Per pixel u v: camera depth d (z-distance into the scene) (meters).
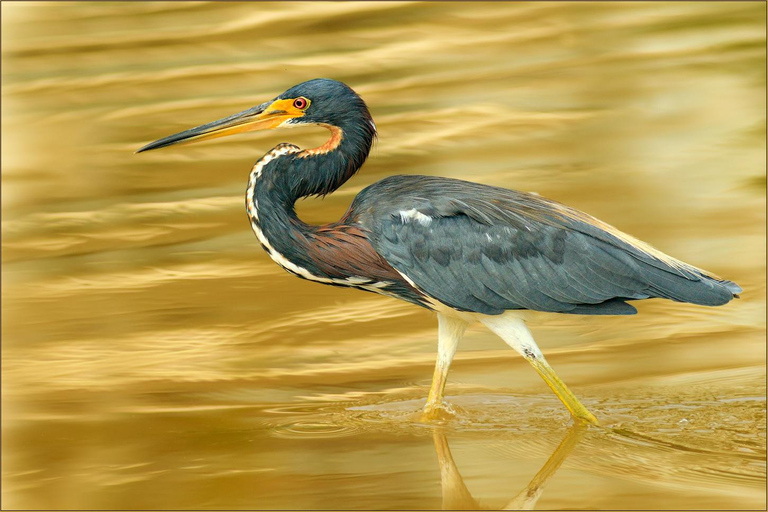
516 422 10.04
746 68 23.25
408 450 9.43
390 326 13.15
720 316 12.99
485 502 8.35
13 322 13.50
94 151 20.66
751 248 14.88
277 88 23.39
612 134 20.08
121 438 9.92
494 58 24.98
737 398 10.48
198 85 24.00
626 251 10.03
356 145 10.61
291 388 11.24
